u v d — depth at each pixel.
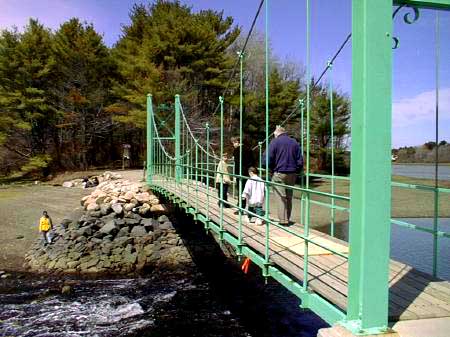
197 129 28.67
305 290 4.08
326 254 5.30
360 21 3.09
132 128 38.00
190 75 32.31
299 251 5.48
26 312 10.43
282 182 7.13
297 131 28.80
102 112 37.94
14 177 37.50
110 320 9.91
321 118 25.28
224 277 13.24
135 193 18.41
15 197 25.81
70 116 36.50
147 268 14.45
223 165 10.23
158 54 31.88
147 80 29.95
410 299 3.69
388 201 3.09
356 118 3.14
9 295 11.70
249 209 8.01
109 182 22.27
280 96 28.31
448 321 3.23
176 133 18.48
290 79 35.81
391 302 3.62
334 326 3.16
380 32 3.05
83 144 38.22
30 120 36.34
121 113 35.38
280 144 7.07
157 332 9.23
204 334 9.01
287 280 4.55
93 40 37.47
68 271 14.03
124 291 12.07
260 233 6.82
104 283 12.88
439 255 10.91
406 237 13.03
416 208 17.31
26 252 15.65
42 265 14.35
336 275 4.37
